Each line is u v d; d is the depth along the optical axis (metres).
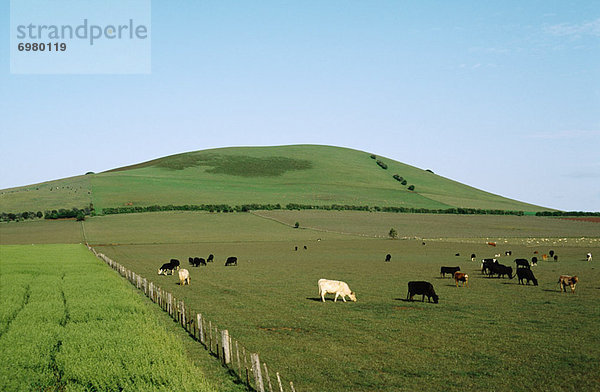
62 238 110.50
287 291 38.50
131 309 27.92
